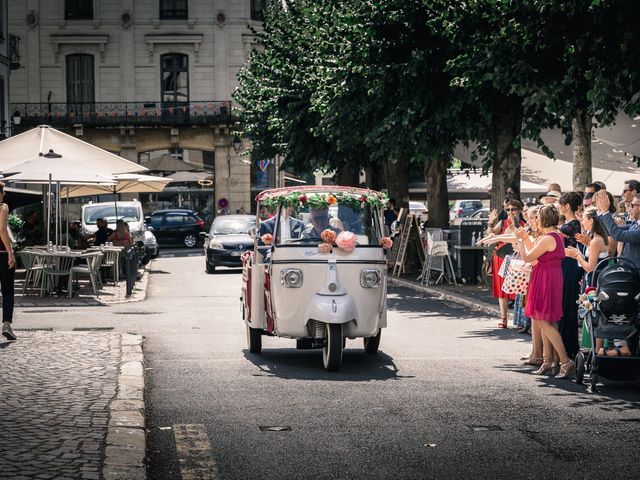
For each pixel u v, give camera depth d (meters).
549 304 11.12
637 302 10.30
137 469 6.52
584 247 12.33
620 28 14.89
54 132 23.31
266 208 12.80
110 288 25.31
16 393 9.35
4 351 12.34
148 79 59.91
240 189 60.03
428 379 11.05
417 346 14.05
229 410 9.17
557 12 16.33
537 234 12.48
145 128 59.44
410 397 9.88
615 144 21.61
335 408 9.29
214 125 59.62
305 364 12.27
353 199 12.59
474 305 19.94
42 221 29.50
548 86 17.20
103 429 7.74
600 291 10.38
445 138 22.62
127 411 8.50
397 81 22.69
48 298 21.97
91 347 12.77
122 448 7.11
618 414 9.04
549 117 20.73
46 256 22.53
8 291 13.48
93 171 22.62
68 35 59.38
